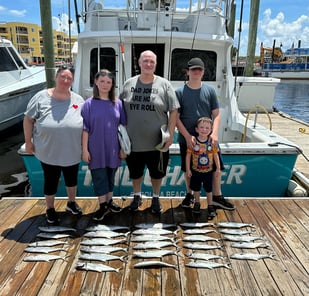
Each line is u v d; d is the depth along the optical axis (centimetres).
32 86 933
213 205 342
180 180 401
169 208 354
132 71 495
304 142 746
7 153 776
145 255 269
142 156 320
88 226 317
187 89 315
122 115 308
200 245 285
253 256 268
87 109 297
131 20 527
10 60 920
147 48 489
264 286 234
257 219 332
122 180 405
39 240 293
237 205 362
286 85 3362
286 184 410
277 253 275
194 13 503
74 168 313
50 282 237
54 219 319
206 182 326
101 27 508
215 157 321
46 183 307
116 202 369
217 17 503
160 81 300
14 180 611
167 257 270
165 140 298
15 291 226
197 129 313
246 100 1121
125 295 224
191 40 480
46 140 289
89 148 304
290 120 1011
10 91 820
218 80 512
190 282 238
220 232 307
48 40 845
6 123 851
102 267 252
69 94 296
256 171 399
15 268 252
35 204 365
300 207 358
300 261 263
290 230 311
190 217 335
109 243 286
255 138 445
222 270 253
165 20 493
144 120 302
